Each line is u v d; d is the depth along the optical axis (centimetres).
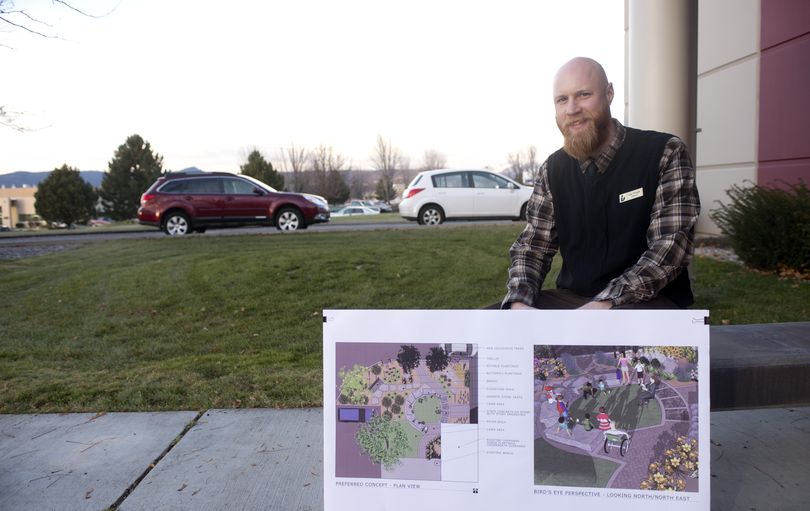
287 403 376
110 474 289
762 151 874
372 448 194
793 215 657
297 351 504
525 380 185
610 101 224
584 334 182
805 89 793
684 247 211
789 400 217
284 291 672
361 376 194
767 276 672
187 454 309
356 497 195
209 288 688
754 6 877
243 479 282
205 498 266
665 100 509
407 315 191
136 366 475
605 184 226
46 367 473
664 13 503
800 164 807
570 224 237
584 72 218
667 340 178
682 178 217
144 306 640
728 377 214
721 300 563
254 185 1342
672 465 178
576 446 183
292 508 256
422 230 1109
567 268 247
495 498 187
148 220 1319
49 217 4684
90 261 889
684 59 506
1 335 567
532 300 226
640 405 180
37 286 756
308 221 1339
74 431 341
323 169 6125
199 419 355
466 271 726
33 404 383
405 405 192
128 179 4788
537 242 250
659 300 215
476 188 1434
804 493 256
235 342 534
